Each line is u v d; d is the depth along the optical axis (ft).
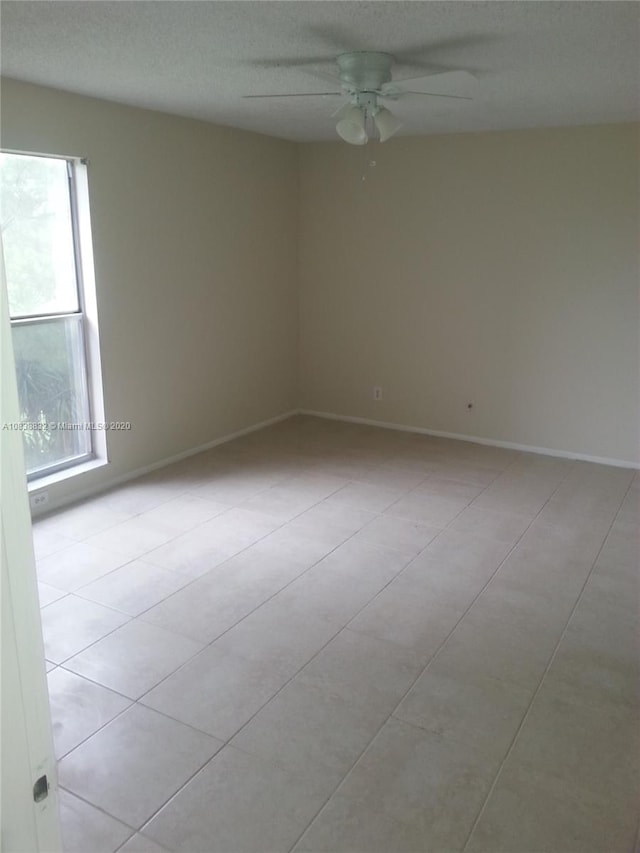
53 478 14.32
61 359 14.35
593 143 16.03
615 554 12.57
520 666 9.33
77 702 8.53
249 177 18.07
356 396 20.74
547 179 16.71
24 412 13.78
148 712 8.38
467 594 11.14
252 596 11.01
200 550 12.54
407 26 8.74
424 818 6.94
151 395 16.21
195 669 9.20
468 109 14.20
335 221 19.75
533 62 10.43
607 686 8.94
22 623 2.69
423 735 8.06
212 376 17.99
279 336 20.36
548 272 17.19
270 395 20.42
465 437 19.31
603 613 10.63
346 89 10.85
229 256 17.84
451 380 19.13
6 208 12.73
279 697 8.68
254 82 12.12
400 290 19.25
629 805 7.11
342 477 16.38
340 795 7.21
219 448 18.33
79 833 6.70
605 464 17.51
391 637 9.95
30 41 9.55
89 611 10.52
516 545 12.89
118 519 13.83
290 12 8.19
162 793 7.20
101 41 9.52
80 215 13.97
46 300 13.84
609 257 16.43
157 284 15.81
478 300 18.24
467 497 15.23
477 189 17.58
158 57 10.37
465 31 8.91
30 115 12.42
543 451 18.30
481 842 6.68
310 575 11.69
